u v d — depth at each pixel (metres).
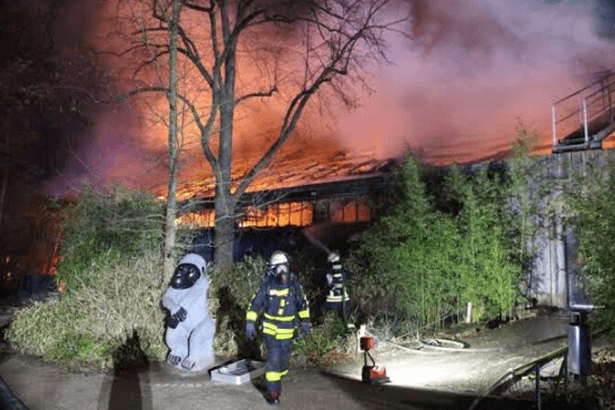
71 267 10.51
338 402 6.56
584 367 6.62
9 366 8.23
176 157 10.52
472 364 8.51
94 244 10.73
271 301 6.59
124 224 10.86
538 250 12.78
